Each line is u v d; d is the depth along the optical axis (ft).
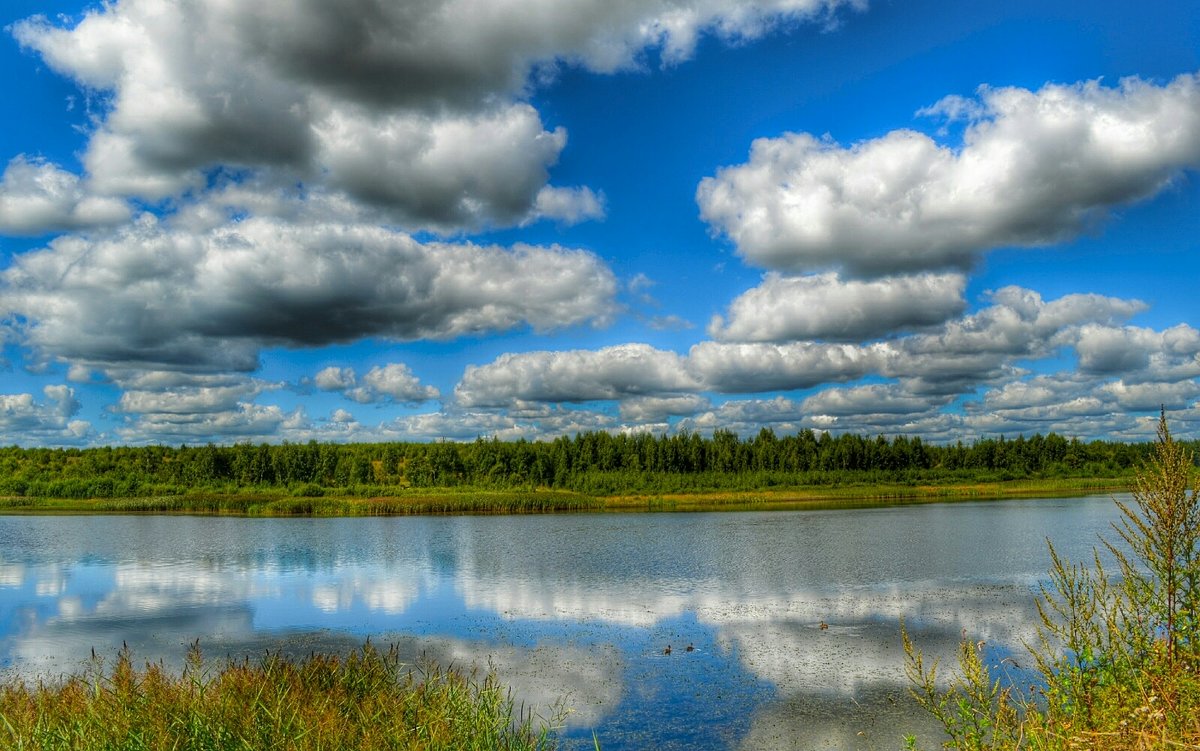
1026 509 235.40
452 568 122.01
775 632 74.54
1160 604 27.89
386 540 167.84
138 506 273.54
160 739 32.91
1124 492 329.72
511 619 82.43
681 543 153.69
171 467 375.66
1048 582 99.04
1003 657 62.18
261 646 71.67
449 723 39.19
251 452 369.09
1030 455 431.02
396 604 92.17
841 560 124.06
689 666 63.10
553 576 112.16
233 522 224.53
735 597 93.35
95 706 38.04
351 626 80.12
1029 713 29.45
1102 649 28.37
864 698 54.54
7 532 191.93
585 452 391.04
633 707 53.26
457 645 71.00
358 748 34.53
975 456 430.61
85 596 99.14
